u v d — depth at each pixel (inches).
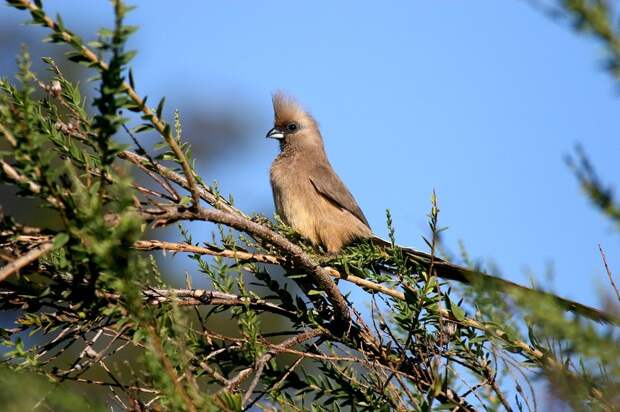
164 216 263.0
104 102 233.9
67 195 227.9
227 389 280.8
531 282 223.0
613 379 217.8
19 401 218.4
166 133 255.4
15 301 271.9
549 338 235.5
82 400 223.0
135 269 229.3
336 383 318.7
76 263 246.1
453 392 294.0
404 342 327.0
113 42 226.4
